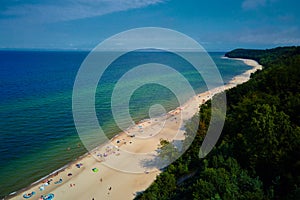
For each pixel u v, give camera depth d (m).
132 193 37.34
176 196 27.50
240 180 21.58
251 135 25.52
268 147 23.73
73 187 39.75
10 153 49.88
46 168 45.38
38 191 39.25
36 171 44.47
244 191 20.45
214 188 20.78
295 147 23.17
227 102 52.50
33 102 84.12
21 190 39.62
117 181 40.25
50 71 175.75
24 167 45.59
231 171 23.00
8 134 57.62
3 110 74.69
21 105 80.50
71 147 52.56
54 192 38.78
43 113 72.12
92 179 41.38
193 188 23.59
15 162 47.06
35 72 169.88
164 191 30.62
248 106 35.91
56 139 55.97
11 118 67.75
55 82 126.44
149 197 29.53
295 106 31.28
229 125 36.12
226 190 19.69
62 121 65.75
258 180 21.66
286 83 41.16
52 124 63.84
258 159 23.77
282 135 24.16
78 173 43.25
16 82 126.56
